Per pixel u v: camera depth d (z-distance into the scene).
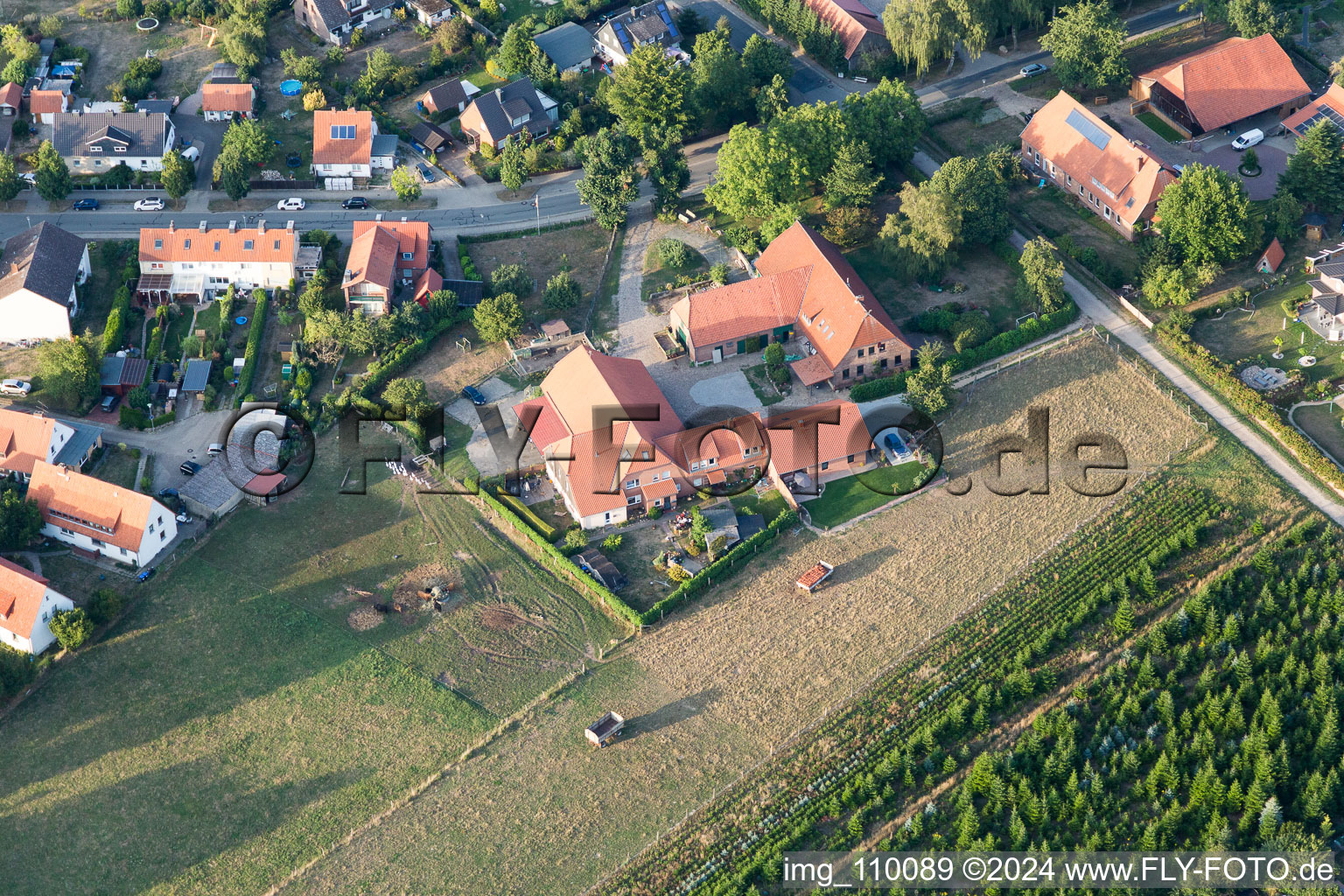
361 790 132.88
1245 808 127.88
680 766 134.00
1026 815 127.81
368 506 160.88
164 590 151.38
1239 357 175.50
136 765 135.12
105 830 129.88
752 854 127.06
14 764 135.12
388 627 147.88
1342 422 166.00
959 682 140.50
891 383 171.88
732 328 176.62
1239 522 154.88
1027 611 147.00
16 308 177.00
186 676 143.00
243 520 159.12
